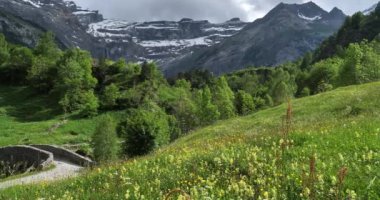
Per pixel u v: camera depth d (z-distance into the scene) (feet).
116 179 44.96
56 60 618.03
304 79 590.14
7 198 51.57
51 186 53.62
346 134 47.21
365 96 129.08
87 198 40.65
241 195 31.17
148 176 43.65
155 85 579.89
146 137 219.00
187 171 42.78
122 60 618.03
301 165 36.63
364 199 29.04
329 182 32.07
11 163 258.98
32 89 592.19
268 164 37.86
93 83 551.59
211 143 67.26
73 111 510.17
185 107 486.79
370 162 35.60
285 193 30.91
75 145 403.13
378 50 421.18
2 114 503.61
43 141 409.08
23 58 639.76
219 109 481.46
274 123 129.18
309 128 64.23
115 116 488.44
